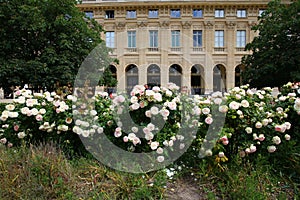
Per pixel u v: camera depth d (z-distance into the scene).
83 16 16.67
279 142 3.39
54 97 4.35
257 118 3.51
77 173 3.09
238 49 31.09
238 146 3.49
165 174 3.22
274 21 18.12
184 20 30.44
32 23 13.97
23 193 2.61
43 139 3.96
